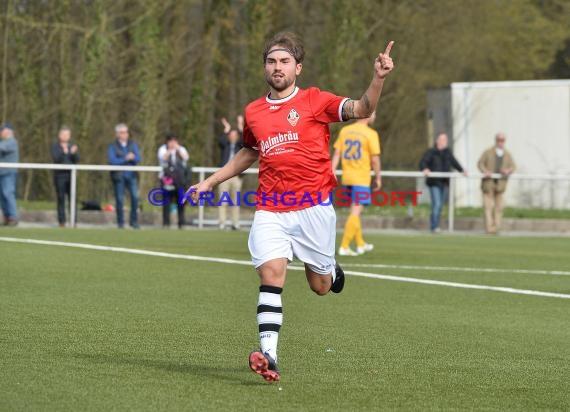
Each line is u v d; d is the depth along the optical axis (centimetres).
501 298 3650
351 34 10562
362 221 8131
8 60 9906
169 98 10962
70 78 9881
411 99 11750
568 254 5550
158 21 10244
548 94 9494
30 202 8238
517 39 14362
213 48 10925
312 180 2172
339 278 2342
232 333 2700
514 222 8100
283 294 3597
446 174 7544
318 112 2155
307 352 2470
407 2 11475
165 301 3303
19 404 1861
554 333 2888
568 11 15200
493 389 2100
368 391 2047
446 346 2611
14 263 4294
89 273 4022
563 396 2052
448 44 11925
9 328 2689
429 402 1964
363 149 5112
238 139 7150
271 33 10812
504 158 7581
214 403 1908
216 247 5344
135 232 6425
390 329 2875
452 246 6028
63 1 9712
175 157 7138
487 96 9656
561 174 9475
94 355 2344
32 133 9950
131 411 1831
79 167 7106
